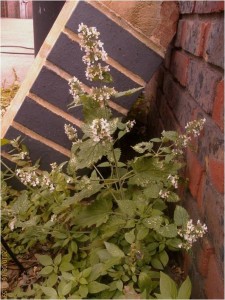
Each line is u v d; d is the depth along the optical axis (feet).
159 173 3.38
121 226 3.39
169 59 5.19
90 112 3.35
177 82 4.47
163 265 3.31
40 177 3.98
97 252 3.18
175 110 4.46
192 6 3.73
